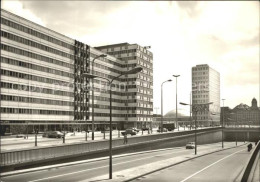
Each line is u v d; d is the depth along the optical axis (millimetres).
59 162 33781
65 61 100500
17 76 81125
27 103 84062
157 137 64500
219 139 135750
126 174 27672
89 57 112750
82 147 38250
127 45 140000
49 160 32094
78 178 25359
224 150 71438
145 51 146375
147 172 29000
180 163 38969
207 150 66250
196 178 26625
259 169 29781
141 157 46219
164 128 98750
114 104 131000
